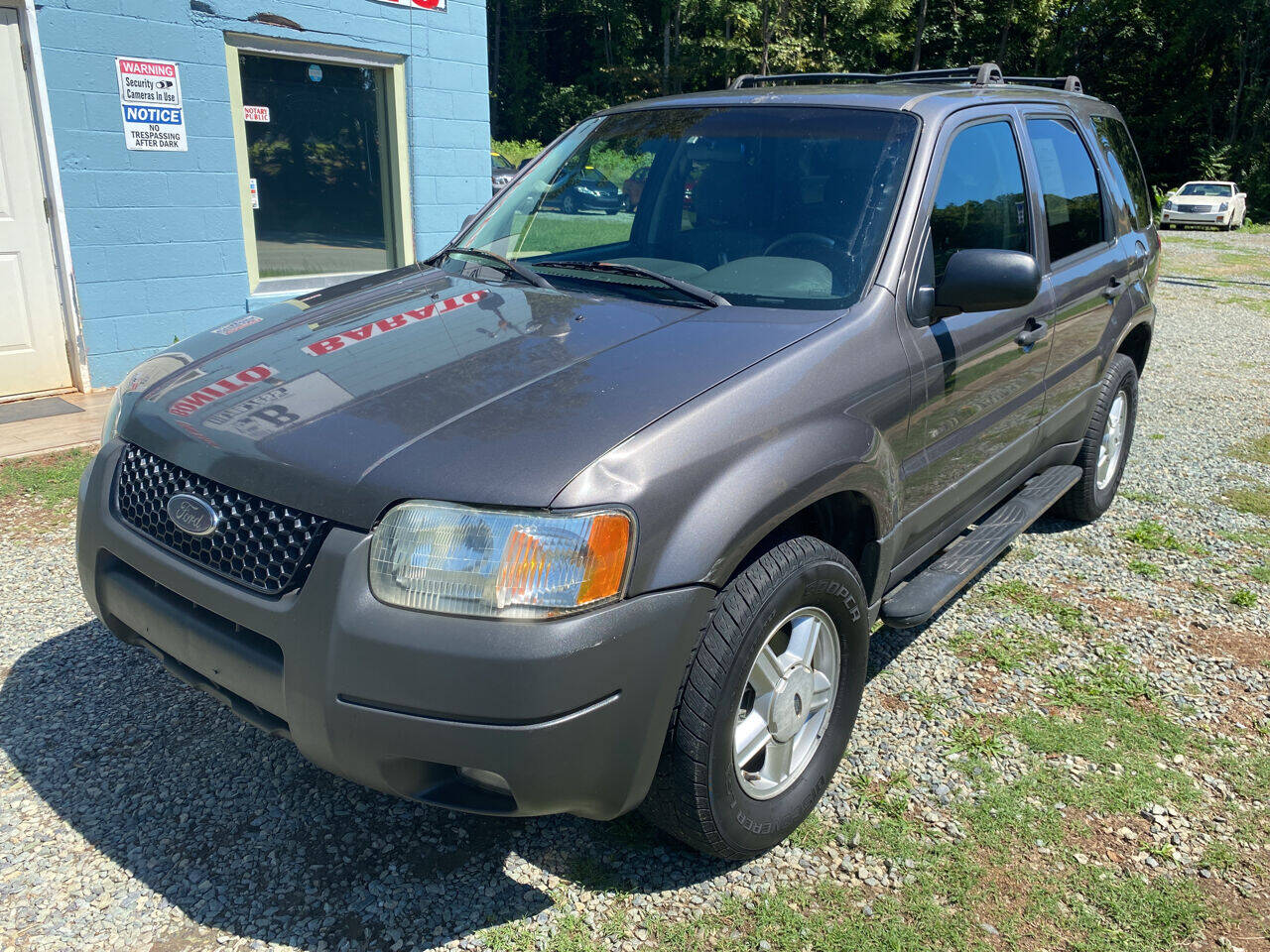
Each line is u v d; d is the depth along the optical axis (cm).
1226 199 2898
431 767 209
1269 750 308
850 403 256
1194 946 229
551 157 385
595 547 198
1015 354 346
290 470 214
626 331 259
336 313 294
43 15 600
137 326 682
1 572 409
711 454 219
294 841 256
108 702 317
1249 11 4022
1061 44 4422
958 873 250
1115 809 277
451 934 227
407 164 812
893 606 304
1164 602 409
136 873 244
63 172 627
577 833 262
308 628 204
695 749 219
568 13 5481
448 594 195
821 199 305
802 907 238
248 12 688
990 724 316
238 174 712
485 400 225
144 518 245
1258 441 659
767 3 3500
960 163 325
